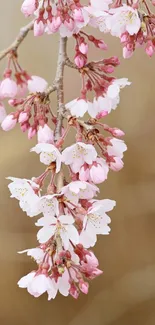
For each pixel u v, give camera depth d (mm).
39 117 688
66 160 657
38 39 1638
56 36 1611
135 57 1603
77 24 695
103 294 1680
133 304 1685
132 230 1703
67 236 634
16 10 1634
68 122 669
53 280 653
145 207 1659
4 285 1677
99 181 654
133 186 1658
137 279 1656
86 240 657
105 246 1722
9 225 1631
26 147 1574
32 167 1580
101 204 654
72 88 1590
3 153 1568
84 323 1674
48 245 644
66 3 690
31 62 1642
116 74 1610
